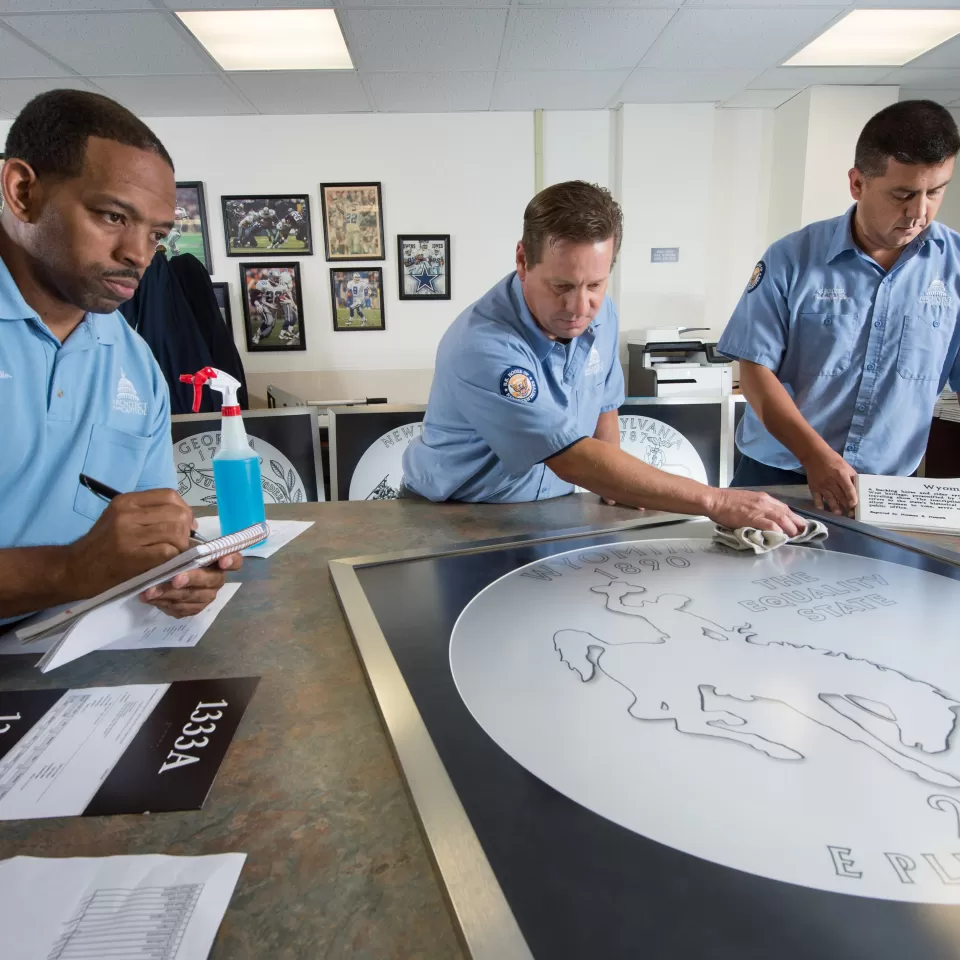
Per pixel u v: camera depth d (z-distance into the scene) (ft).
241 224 13.30
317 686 1.87
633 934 1.00
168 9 8.80
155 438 3.48
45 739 1.63
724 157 13.73
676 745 1.46
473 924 1.02
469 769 1.40
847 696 1.65
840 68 11.46
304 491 5.68
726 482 5.96
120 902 1.13
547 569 2.62
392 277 13.69
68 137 2.38
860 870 1.12
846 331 4.45
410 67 10.85
